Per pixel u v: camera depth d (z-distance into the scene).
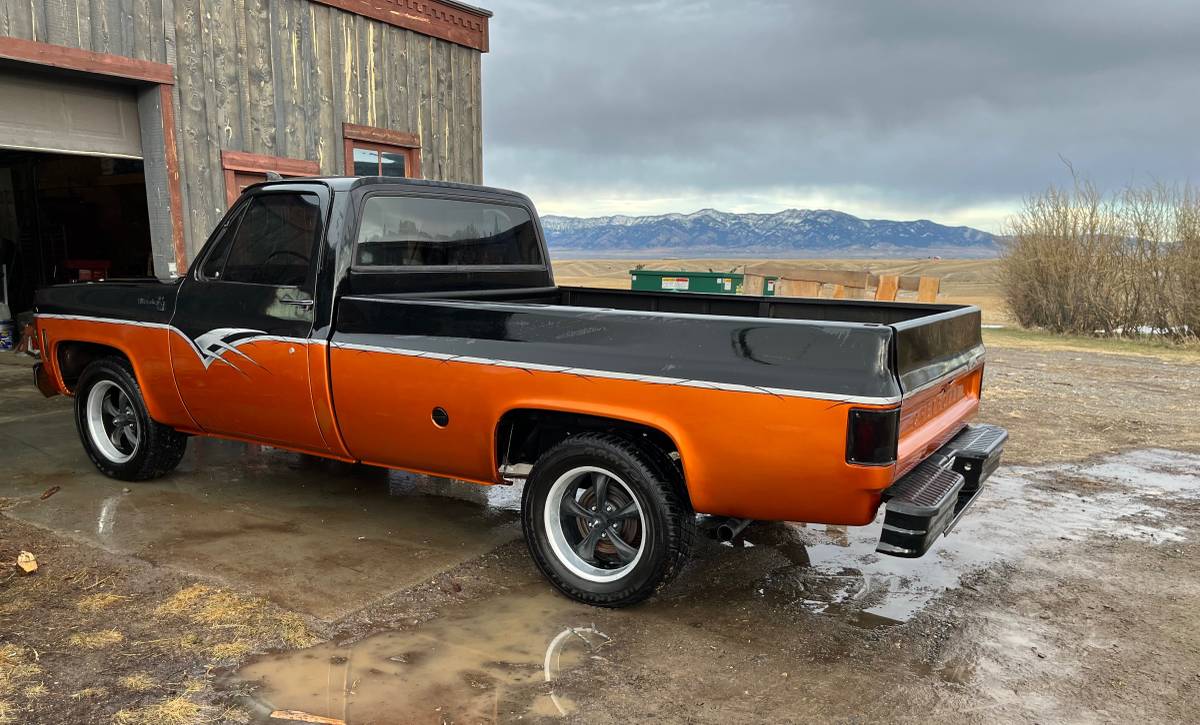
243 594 3.65
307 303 4.17
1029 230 17.84
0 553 4.06
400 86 10.05
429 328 3.86
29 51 6.45
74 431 6.66
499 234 5.17
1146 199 16.14
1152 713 2.85
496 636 3.34
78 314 5.19
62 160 12.01
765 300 5.28
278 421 4.42
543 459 3.63
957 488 3.29
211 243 4.59
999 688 3.00
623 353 3.38
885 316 4.91
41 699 2.80
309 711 2.75
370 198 4.22
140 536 4.36
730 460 3.19
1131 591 3.92
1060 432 7.40
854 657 3.22
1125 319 16.44
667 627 3.46
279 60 8.54
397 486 5.43
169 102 7.55
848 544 4.54
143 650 3.14
